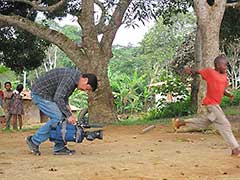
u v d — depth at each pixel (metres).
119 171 5.96
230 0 17.38
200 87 11.92
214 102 7.54
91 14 15.88
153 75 38.00
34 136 7.78
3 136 12.22
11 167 6.46
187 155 7.51
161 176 5.61
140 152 8.04
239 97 21.62
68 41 16.16
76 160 7.04
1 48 20.84
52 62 49.62
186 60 32.66
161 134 11.70
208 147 8.71
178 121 8.17
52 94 7.71
